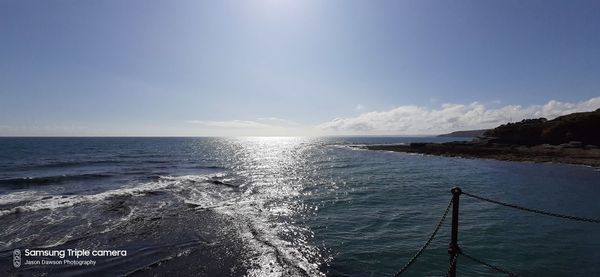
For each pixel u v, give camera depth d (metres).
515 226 13.98
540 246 11.59
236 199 19.39
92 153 63.69
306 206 17.92
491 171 35.47
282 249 11.18
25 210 15.82
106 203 17.47
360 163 46.19
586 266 9.94
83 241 11.73
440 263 10.08
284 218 15.28
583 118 56.59
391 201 19.42
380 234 12.96
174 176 29.33
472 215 15.92
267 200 19.31
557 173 33.31
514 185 25.67
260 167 39.91
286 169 37.66
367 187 24.61
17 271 9.29
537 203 19.05
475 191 22.94
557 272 9.52
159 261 10.04
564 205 18.55
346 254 10.82
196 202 18.25
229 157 58.19
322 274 9.31
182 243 11.62
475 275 9.23
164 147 96.81
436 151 64.44
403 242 12.00
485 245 11.65
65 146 91.88
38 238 11.98
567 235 12.81
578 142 52.97
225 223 14.16
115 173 31.02
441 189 23.78
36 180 25.59
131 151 73.75
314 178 29.70
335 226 14.05
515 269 9.69
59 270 9.40
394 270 9.63
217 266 9.75
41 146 89.62
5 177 27.55
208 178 28.09
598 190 23.42
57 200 18.05
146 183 24.70
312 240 12.18
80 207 16.53
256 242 11.81
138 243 11.59
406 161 49.56
